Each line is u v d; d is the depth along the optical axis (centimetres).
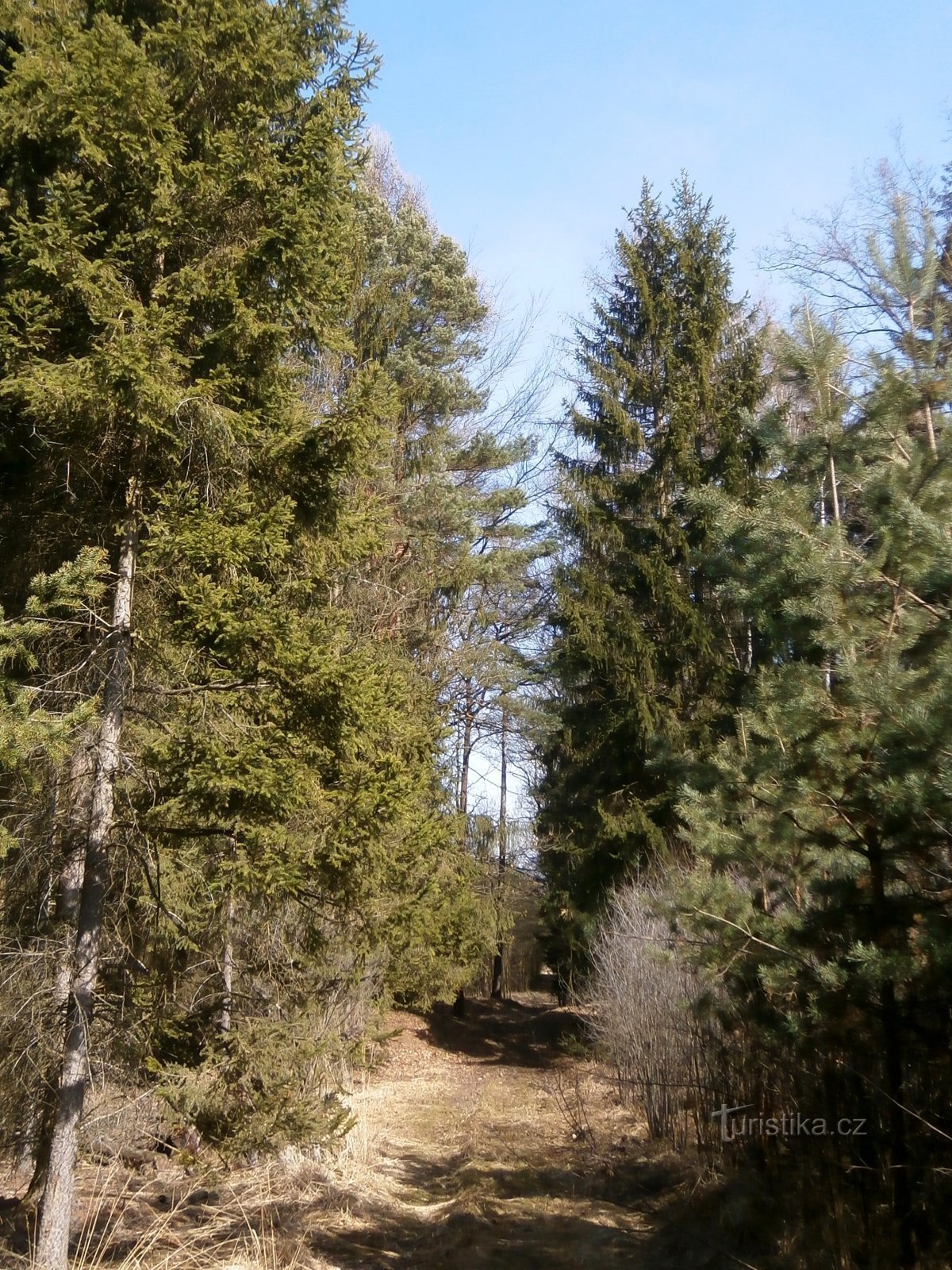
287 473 678
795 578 571
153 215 632
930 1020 520
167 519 615
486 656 2114
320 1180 927
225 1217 796
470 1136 1196
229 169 644
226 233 683
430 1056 2025
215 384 624
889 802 495
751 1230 707
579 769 1919
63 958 654
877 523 555
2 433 660
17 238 594
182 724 629
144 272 668
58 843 705
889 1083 529
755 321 2059
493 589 2333
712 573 638
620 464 2031
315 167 662
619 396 2009
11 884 732
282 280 664
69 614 673
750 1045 735
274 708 617
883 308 646
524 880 2530
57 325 628
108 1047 690
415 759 729
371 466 728
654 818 1698
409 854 834
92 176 644
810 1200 639
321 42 727
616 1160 1000
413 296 1986
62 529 699
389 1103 1449
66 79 600
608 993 1236
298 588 669
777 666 622
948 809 470
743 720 654
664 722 1702
